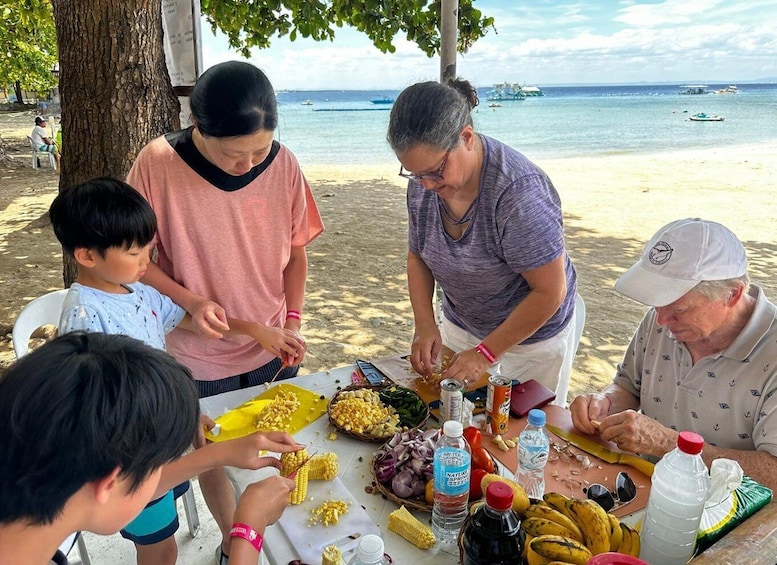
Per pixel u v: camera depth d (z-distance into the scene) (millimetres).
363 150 21234
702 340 1762
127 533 1944
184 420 939
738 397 1709
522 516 1260
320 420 1919
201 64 3477
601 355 4910
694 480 1204
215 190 2137
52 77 23859
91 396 819
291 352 2150
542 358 2445
